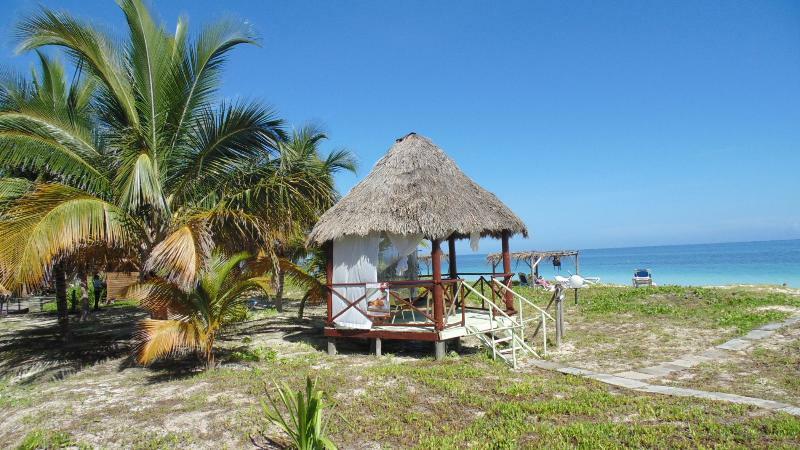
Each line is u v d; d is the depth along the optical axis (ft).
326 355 33.99
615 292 65.31
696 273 177.58
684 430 17.72
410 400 22.08
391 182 34.22
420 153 36.27
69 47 29.96
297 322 51.42
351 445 17.79
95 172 30.78
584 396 22.16
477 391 23.41
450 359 30.63
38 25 28.27
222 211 29.66
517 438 17.58
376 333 32.45
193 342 26.50
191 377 28.04
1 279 23.84
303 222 41.16
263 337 42.37
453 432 18.58
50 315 67.31
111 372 30.55
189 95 32.24
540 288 84.17
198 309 28.30
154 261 25.22
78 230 25.99
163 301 27.17
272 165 36.17
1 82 29.04
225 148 34.01
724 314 44.80
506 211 37.17
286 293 92.12
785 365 27.86
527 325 44.75
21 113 28.68
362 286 33.04
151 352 24.34
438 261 31.09
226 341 40.04
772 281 139.33
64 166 29.30
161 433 19.31
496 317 37.04
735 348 32.37
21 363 34.40
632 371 27.84
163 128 31.86
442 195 32.91
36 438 18.83
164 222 32.71
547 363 29.94
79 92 38.99
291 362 31.27
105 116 32.96
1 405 24.02
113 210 28.84
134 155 30.48
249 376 27.48
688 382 25.21
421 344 37.24
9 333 49.19
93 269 43.09
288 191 36.09
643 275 96.53
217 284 28.32
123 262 37.17
